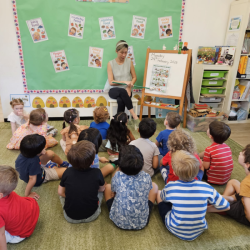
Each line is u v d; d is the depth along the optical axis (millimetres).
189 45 3139
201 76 2998
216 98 3207
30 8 2666
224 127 1659
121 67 2973
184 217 1166
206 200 1164
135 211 1244
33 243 1250
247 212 1302
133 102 3010
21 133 2217
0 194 1058
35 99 3082
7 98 3008
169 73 2846
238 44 2893
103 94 3205
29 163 1479
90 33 2873
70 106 3193
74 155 1255
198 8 2973
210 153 1704
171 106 2963
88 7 2758
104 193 1516
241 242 1292
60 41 2854
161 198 1324
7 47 2793
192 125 2900
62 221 1411
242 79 3254
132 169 1213
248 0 2703
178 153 1243
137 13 2871
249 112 3459
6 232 1171
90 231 1338
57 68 2969
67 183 1293
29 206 1264
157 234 1329
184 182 1198
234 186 1551
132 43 3008
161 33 3014
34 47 2830
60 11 2729
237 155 2361
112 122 2041
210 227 1396
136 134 2740
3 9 2637
